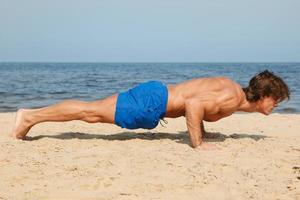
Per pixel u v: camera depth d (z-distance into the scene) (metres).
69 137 6.27
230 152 5.29
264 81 5.64
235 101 5.61
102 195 3.67
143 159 4.83
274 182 4.09
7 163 4.62
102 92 21.72
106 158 4.85
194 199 3.61
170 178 4.14
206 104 5.51
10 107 13.90
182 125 7.88
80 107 5.74
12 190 3.80
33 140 5.97
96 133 6.73
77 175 4.22
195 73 58.06
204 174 4.28
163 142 5.89
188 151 5.30
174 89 5.78
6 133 6.59
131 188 3.85
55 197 3.63
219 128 7.62
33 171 4.35
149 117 5.70
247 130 7.45
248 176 4.27
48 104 15.09
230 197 3.66
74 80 33.91
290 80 32.41
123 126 5.82
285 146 5.77
